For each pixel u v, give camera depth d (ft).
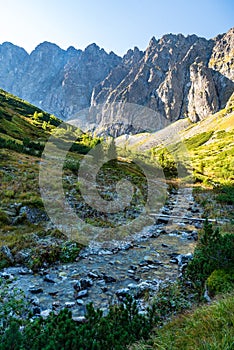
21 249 41.39
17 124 267.80
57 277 35.29
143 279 34.81
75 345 15.31
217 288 24.25
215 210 77.92
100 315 18.76
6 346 14.78
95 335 17.04
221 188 114.01
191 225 65.31
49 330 16.25
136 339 18.30
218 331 15.92
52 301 28.73
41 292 30.81
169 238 54.95
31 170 99.25
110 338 16.87
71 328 16.34
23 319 23.36
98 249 47.01
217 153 343.67
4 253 39.34
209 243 30.60
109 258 43.14
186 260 41.09
